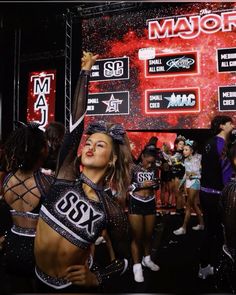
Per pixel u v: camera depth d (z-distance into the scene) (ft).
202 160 8.98
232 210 4.07
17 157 4.56
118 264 3.60
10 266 4.40
